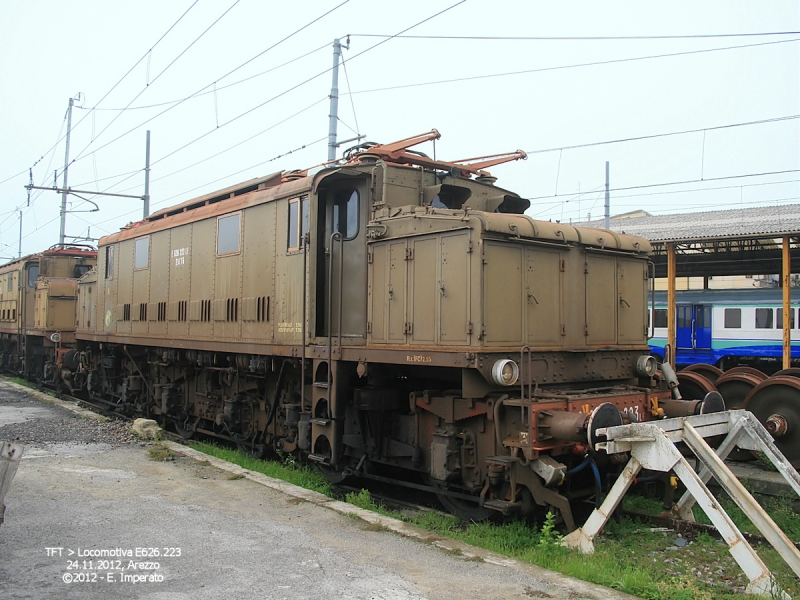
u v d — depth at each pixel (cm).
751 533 679
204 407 1238
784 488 817
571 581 503
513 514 695
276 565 528
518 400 670
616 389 771
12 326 2477
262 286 989
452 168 920
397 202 849
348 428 875
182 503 712
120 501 714
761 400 966
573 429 609
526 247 728
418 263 757
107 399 1742
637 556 600
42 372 2211
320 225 905
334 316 892
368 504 759
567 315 766
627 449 587
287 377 991
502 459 662
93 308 1680
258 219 1011
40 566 520
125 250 1480
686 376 1064
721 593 509
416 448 795
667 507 734
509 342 700
